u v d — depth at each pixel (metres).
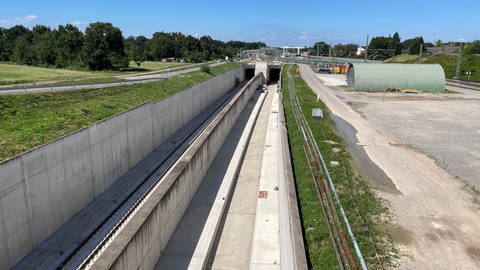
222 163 24.77
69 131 22.83
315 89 55.84
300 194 16.75
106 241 16.77
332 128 30.58
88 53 86.75
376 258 12.34
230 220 17.92
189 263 14.11
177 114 36.69
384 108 40.75
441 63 91.44
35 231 16.77
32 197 16.53
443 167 21.78
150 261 13.25
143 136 28.48
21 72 64.69
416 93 53.62
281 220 16.45
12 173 15.33
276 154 27.95
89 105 29.38
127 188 23.16
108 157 23.17
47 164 17.45
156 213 13.69
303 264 10.44
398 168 21.44
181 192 17.16
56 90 34.59
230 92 65.75
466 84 64.94
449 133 29.84
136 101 34.44
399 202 16.86
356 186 18.30
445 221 15.27
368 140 27.38
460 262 12.55
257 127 36.78
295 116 34.28
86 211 20.17
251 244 16.02
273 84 82.38
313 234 13.23
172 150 30.58
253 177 23.33
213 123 26.27
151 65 106.69
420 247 13.30
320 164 20.94
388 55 154.50
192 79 52.53
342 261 11.80
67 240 17.38
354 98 47.84
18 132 21.19
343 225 14.16
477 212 16.17
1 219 14.81
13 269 15.27
